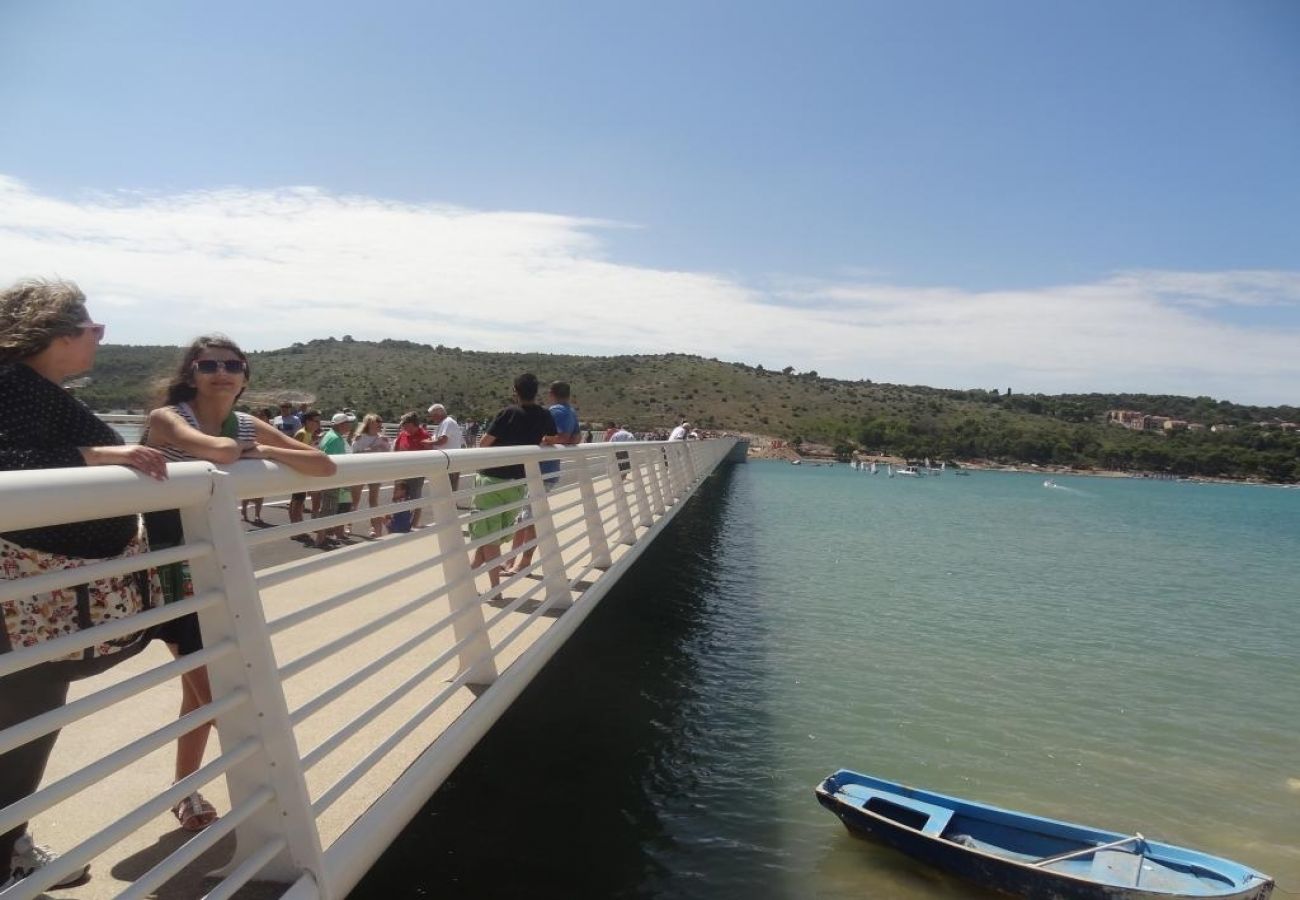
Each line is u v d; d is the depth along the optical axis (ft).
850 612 54.90
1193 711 37.93
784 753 29.43
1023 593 68.69
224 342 11.78
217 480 8.79
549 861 20.52
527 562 32.86
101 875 9.62
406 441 46.50
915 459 505.66
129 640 9.32
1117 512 211.00
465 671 15.94
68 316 8.78
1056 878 20.49
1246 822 26.76
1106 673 43.91
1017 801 27.45
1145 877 21.08
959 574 77.25
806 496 188.75
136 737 13.98
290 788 9.17
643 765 27.35
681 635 46.19
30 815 6.23
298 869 9.20
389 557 35.47
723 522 108.47
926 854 21.91
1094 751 32.09
